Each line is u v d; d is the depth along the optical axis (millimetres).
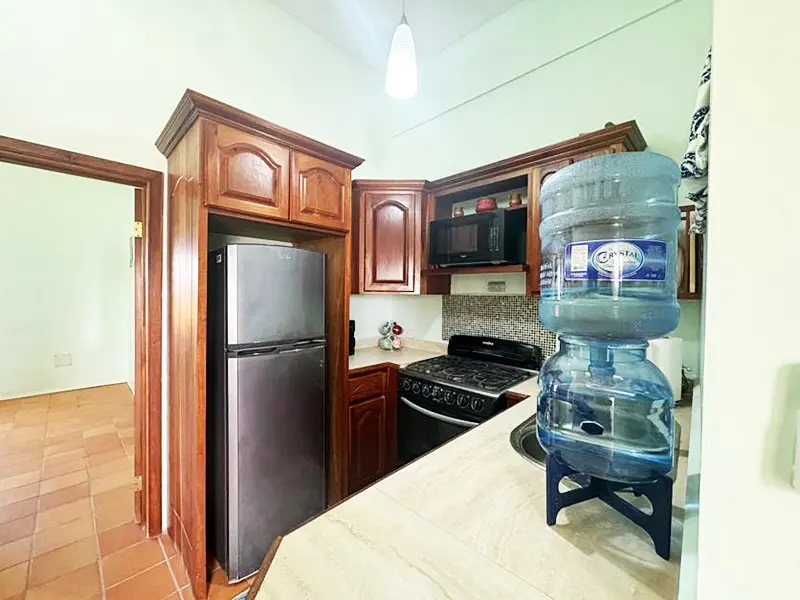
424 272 2420
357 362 2312
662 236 712
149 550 1706
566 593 523
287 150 1662
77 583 1507
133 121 1710
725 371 362
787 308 337
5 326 3658
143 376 1840
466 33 2486
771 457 345
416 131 2865
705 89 746
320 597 521
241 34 2104
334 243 2027
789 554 342
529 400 1577
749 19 346
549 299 787
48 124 1494
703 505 377
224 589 1508
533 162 1912
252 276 1559
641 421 648
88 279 4102
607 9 1898
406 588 533
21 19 1435
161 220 1804
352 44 2631
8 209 3635
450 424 1914
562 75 2082
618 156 767
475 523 687
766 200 343
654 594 520
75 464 2488
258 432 1595
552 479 682
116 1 1653
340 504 749
